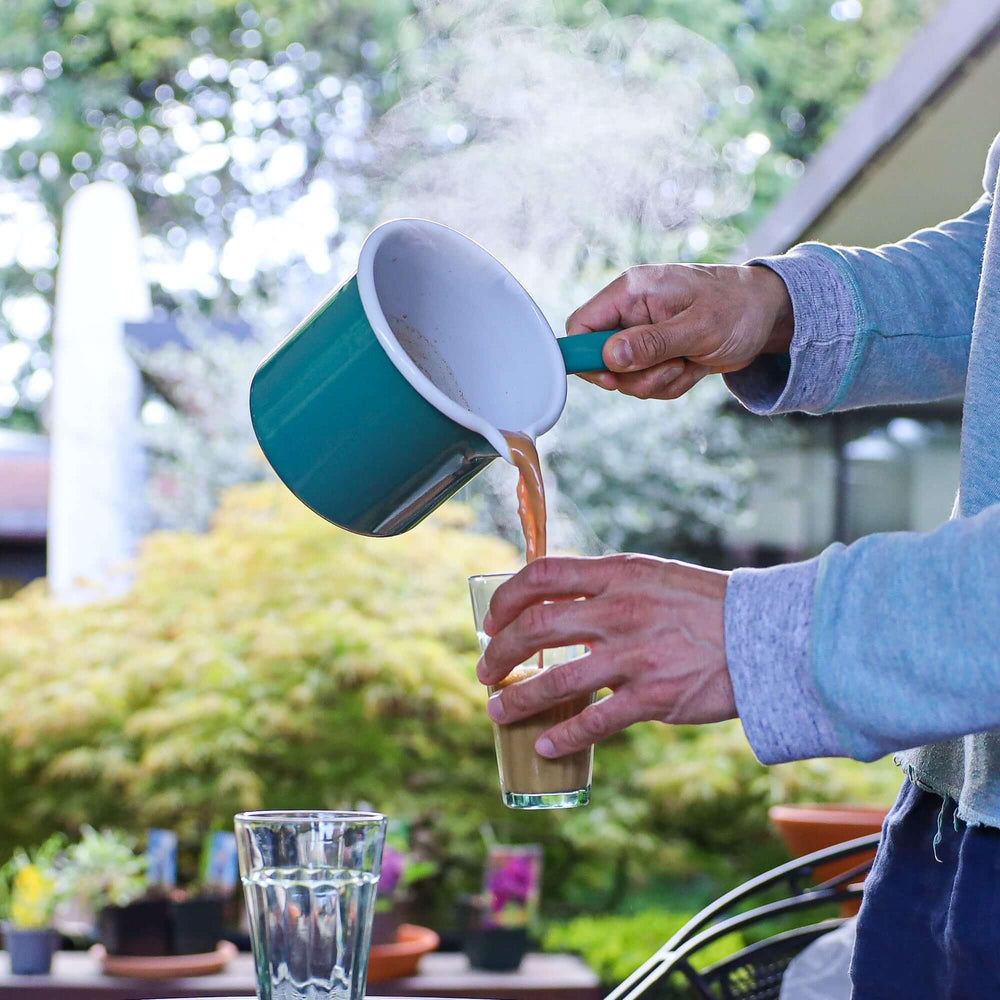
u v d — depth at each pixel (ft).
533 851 8.46
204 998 3.45
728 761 13.02
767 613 2.43
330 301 3.18
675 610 2.51
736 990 4.58
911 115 10.14
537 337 3.36
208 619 12.62
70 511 16.60
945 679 2.24
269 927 2.77
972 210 3.91
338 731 12.11
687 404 20.39
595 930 12.10
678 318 3.42
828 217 12.56
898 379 3.66
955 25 9.20
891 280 3.61
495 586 3.05
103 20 32.55
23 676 12.41
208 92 32.99
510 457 3.04
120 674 12.16
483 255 3.40
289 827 2.78
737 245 22.24
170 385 18.98
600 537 20.21
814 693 2.37
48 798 12.03
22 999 7.72
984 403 2.83
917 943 2.90
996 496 2.77
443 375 3.34
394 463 3.10
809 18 31.17
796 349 3.54
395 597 12.87
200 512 18.45
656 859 13.34
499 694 2.71
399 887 8.27
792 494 20.31
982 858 2.68
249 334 20.84
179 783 11.80
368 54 32.68
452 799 12.29
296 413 3.15
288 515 13.53
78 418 16.90
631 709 2.55
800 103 31.12
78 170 33.04
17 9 32.48
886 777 12.66
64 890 8.51
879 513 19.11
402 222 3.27
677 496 20.35
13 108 32.83
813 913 12.89
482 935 8.24
